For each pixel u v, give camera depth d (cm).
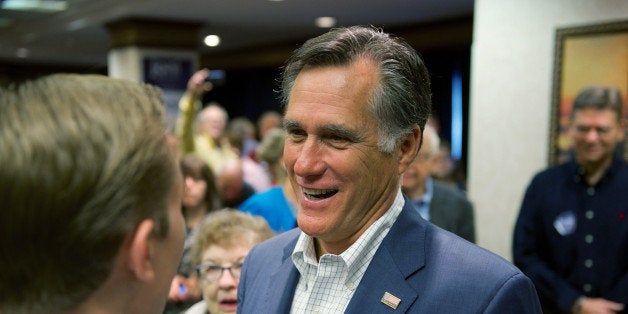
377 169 98
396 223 104
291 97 99
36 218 50
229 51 1252
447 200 279
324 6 690
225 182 397
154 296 59
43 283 52
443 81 936
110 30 847
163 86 814
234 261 162
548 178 238
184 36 827
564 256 227
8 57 1448
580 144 221
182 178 62
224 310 163
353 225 100
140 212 54
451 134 938
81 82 56
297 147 100
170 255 60
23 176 50
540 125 339
